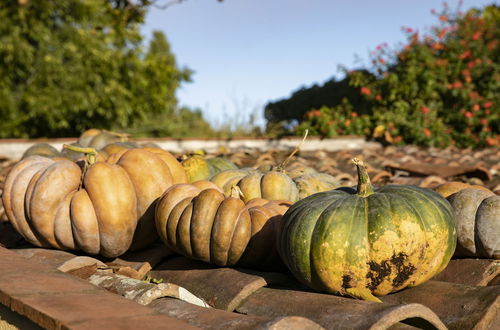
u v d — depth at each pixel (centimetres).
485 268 333
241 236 329
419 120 1655
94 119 2423
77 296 245
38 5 2183
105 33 2356
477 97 1745
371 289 289
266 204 369
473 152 1355
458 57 1817
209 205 334
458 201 352
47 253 390
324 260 284
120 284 304
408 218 282
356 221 284
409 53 1794
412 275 288
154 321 213
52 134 2395
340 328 248
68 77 2227
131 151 392
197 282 334
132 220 370
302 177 452
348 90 2022
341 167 891
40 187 372
